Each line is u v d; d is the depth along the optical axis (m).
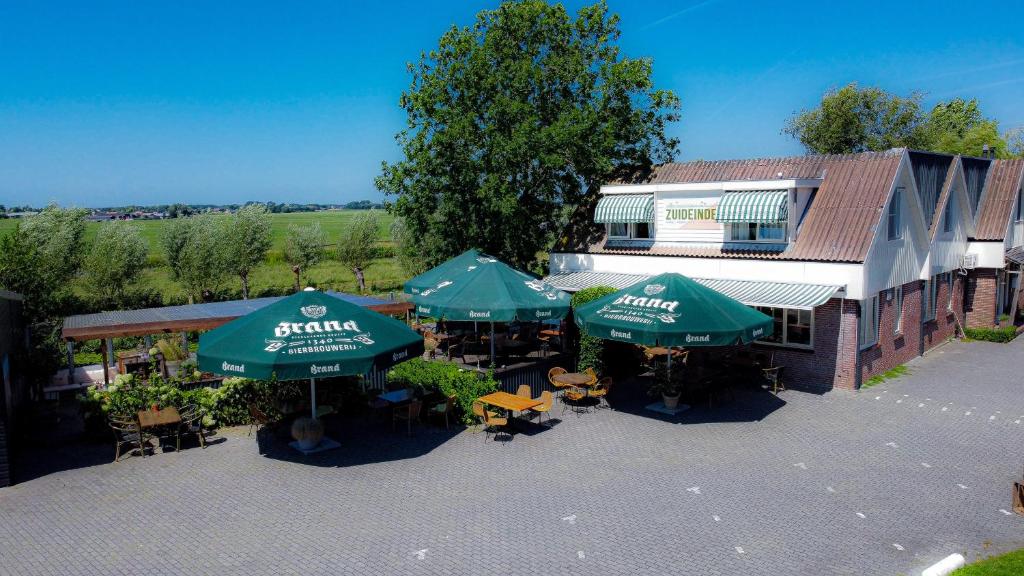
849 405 22.17
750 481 16.14
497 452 18.31
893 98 61.16
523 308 21.94
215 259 49.34
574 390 22.39
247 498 15.51
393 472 17.00
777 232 26.09
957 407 21.77
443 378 21.58
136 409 19.31
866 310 24.95
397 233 54.88
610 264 31.03
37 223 41.09
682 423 20.58
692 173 30.66
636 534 13.53
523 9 32.44
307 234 62.88
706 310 20.20
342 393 21.58
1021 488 14.25
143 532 13.89
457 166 32.16
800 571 12.10
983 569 11.81
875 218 24.33
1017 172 33.19
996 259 32.50
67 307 36.69
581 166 32.88
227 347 17.02
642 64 33.53
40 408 22.44
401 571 12.25
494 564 12.44
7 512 14.90
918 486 15.76
